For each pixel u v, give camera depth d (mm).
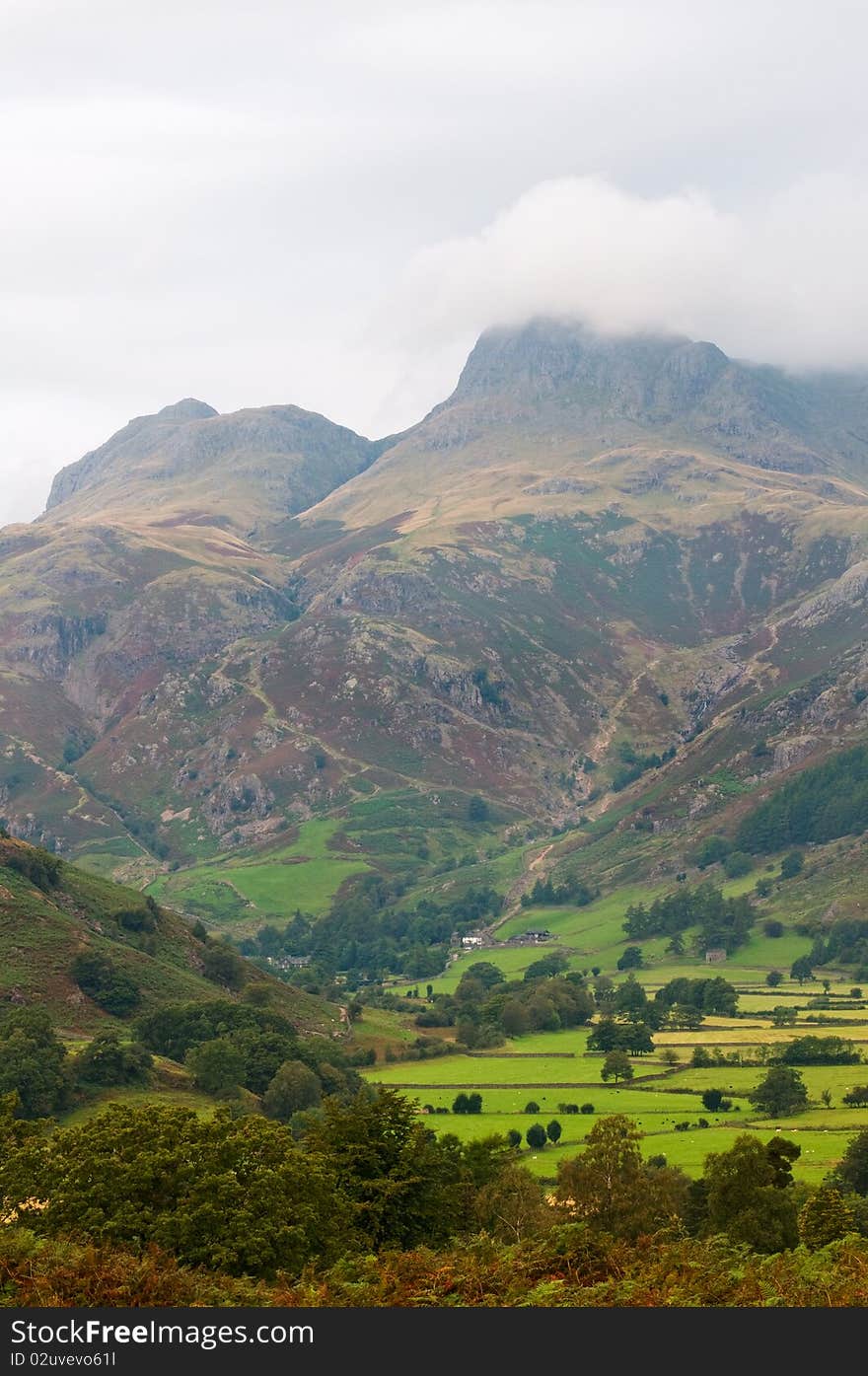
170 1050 142875
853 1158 98500
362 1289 37938
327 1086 141000
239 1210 48844
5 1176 57062
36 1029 127125
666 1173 81062
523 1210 69812
